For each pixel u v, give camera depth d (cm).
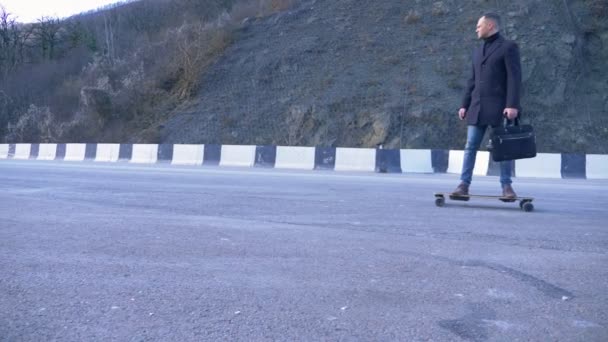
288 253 482
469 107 770
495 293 382
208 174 1370
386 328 324
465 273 426
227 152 1925
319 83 2239
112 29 4012
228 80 2452
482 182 1262
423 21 2416
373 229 590
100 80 2820
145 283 402
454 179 1332
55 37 4572
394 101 2052
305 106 2131
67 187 995
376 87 2134
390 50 2306
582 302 367
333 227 600
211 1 3450
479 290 388
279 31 2609
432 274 423
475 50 765
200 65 2566
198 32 2711
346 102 2105
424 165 1680
